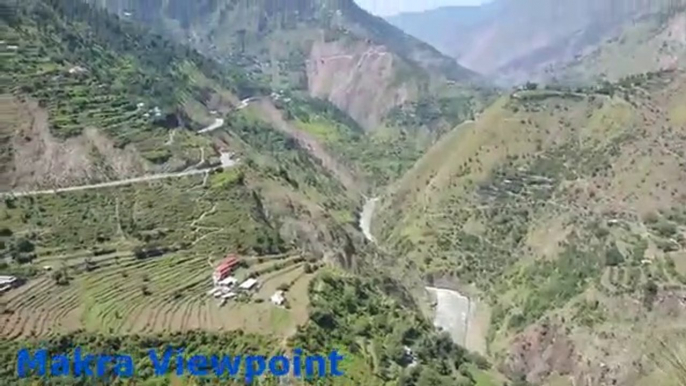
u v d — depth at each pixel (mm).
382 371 132625
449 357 153625
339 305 145750
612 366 159250
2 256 148125
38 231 158125
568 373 165000
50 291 138750
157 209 170125
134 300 137250
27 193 174375
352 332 139375
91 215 166625
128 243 156375
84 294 138375
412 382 134375
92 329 128250
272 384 120938
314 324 133625
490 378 153125
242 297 140125
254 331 130500
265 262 154375
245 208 173125
